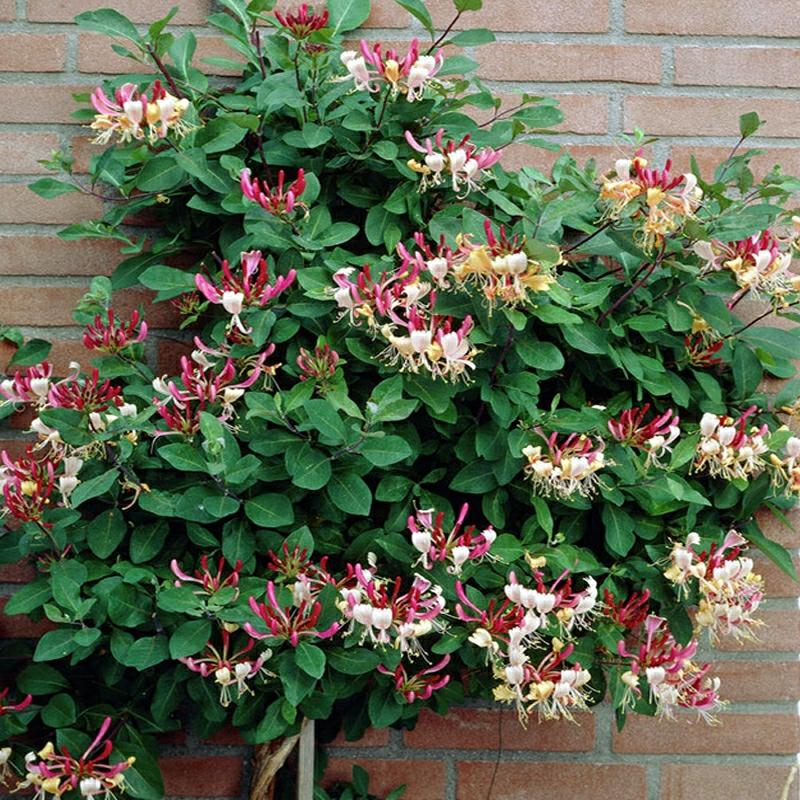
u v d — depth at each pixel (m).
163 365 2.19
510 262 1.69
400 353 1.76
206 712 1.89
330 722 2.15
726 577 1.87
